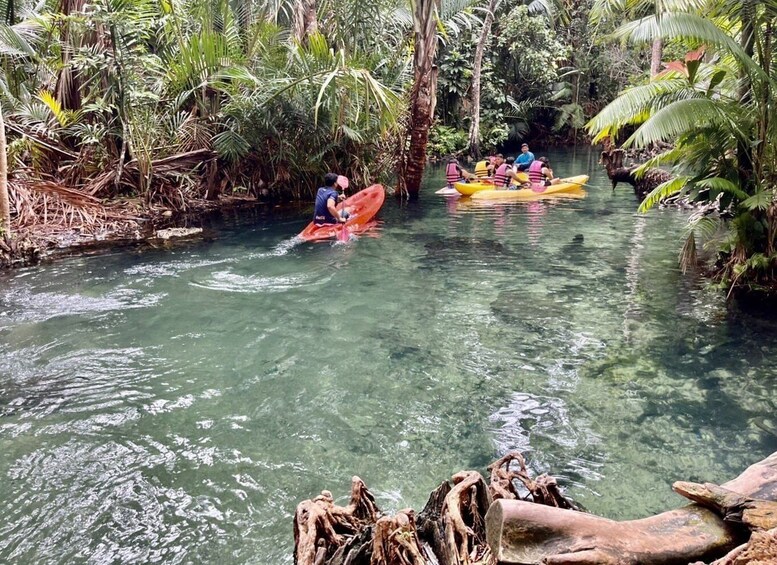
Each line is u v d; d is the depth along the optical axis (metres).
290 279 6.13
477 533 1.75
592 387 3.69
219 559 2.20
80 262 6.75
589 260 6.91
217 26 10.87
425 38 10.67
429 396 3.56
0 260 6.64
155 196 9.94
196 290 5.75
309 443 3.03
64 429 3.16
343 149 11.48
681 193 6.17
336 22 11.06
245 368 3.97
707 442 3.04
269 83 10.33
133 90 9.08
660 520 1.70
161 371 3.91
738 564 1.46
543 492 1.93
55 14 8.79
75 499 2.56
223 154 10.30
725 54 6.01
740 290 5.61
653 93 5.85
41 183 8.49
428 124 11.34
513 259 6.98
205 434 3.12
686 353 4.20
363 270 6.50
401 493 2.59
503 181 12.52
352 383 3.74
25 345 4.34
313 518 1.77
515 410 3.39
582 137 25.09
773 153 5.50
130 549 2.26
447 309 5.20
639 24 5.41
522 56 21.30
